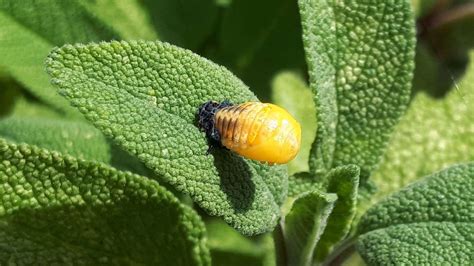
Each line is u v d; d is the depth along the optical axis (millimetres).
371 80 75
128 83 62
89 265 64
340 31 74
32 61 98
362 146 76
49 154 59
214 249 94
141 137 60
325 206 64
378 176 96
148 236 61
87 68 61
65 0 100
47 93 98
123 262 63
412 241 67
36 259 64
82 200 60
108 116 59
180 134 62
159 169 60
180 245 60
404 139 99
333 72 75
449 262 65
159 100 62
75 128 90
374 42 74
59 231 62
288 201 81
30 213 61
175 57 64
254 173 66
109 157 89
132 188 59
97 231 62
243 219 63
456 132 100
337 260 74
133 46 62
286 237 71
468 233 66
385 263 67
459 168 71
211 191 62
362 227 71
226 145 61
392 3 74
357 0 73
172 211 59
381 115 75
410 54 74
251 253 93
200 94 64
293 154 61
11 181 59
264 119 60
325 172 76
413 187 71
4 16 98
